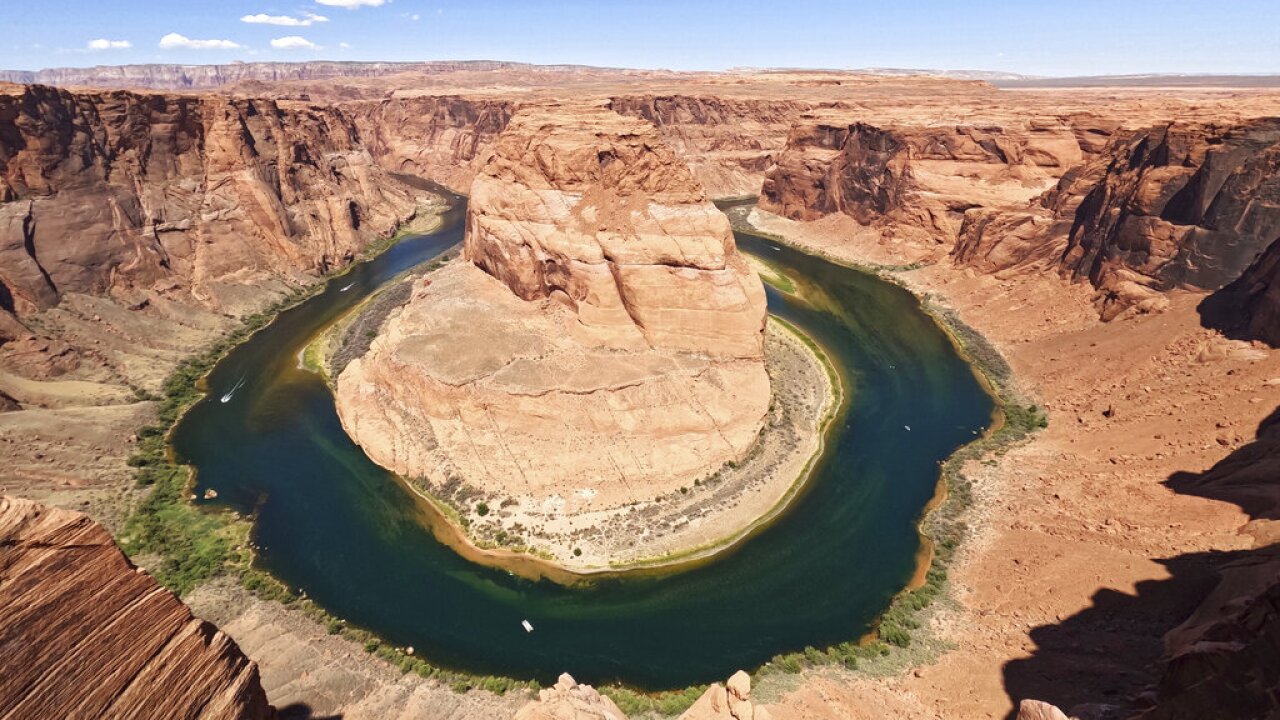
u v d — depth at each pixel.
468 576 45.50
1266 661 18.20
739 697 26.02
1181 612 33.50
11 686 14.05
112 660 15.98
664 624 41.59
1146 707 24.03
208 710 18.28
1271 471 40.75
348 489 54.34
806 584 44.56
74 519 15.46
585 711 25.91
